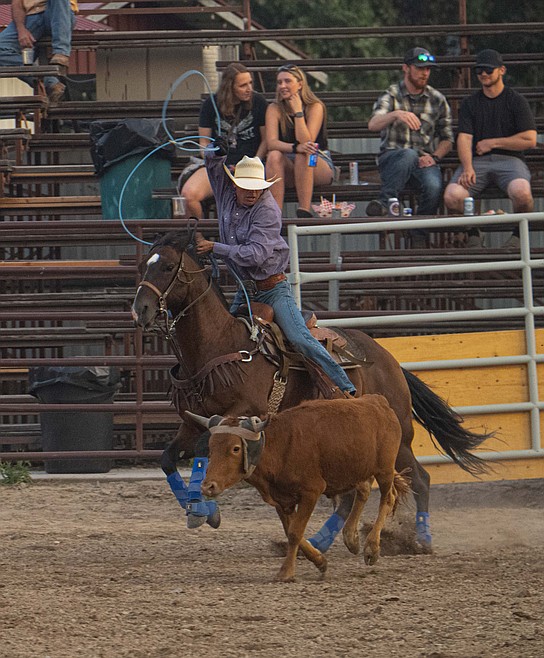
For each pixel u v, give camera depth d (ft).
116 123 158.92
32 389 141.90
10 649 58.85
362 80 334.85
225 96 148.87
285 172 151.33
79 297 149.38
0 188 167.73
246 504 123.03
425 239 156.35
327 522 86.48
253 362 89.61
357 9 353.10
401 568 83.30
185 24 268.21
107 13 219.61
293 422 76.18
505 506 123.65
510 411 120.16
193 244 89.92
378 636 61.05
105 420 141.69
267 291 92.53
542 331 120.88
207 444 74.43
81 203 166.71
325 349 91.50
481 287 146.72
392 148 154.92
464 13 182.50
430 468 120.06
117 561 88.43
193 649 58.90
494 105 153.28
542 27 179.01
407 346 119.96
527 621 63.62
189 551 93.45
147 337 157.28
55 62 179.93
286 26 351.25
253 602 70.13
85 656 57.62
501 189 155.53
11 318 134.41
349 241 175.73
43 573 82.28
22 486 133.08
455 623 63.62
